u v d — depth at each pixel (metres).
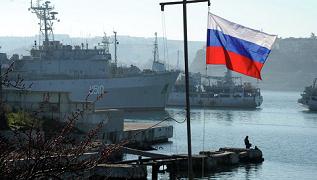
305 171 68.50
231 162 67.44
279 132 136.88
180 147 90.50
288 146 102.62
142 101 165.62
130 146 78.94
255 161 73.56
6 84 15.73
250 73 21.73
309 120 189.25
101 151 14.73
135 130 84.12
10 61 135.75
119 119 77.69
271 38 21.67
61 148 13.42
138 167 50.69
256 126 154.88
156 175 54.59
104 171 48.59
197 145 97.00
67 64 149.88
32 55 149.88
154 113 168.75
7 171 12.51
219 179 57.72
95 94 152.38
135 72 179.12
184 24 20.62
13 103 63.62
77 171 13.70
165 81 169.88
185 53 20.84
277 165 72.31
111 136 75.62
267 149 96.12
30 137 12.96
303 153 90.75
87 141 13.82
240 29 21.98
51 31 154.62
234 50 21.84
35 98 64.44
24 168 12.68
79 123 67.50
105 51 166.38
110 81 156.12
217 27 22.14
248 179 59.44
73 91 148.00
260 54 21.50
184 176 57.78
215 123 160.88
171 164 57.88
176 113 188.12
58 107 65.12
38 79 141.25
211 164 62.59
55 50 149.62
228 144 102.06
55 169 12.93
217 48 22.08
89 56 153.88
